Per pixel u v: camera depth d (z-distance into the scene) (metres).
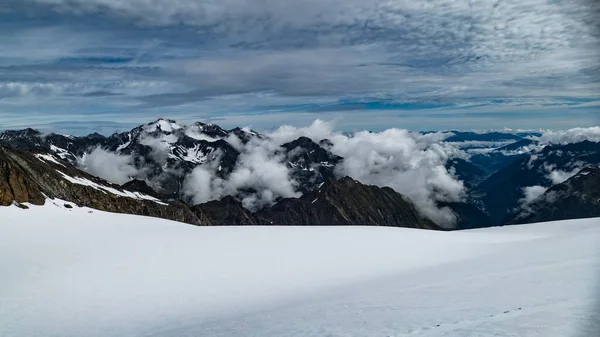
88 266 45.12
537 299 20.56
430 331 17.66
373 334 18.48
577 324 15.79
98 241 58.09
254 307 31.78
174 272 43.75
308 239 65.62
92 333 27.73
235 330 23.62
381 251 57.28
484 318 18.42
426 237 73.69
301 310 27.25
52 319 30.52
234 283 40.38
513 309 19.23
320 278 42.53
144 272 43.41
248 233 70.69
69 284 38.88
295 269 46.31
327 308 26.50
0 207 71.69
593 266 29.08
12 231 59.28
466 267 39.91
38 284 38.75
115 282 39.84
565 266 30.61
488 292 24.25
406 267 46.94
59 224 67.81
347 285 37.84
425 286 30.05
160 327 28.12
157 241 60.06
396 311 22.42
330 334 19.64
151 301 34.69
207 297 35.97
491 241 72.12
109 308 32.91
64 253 50.44
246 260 50.03
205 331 24.67
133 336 26.53
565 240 58.03
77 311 32.19
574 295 20.50
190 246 57.31
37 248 51.72
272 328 22.72
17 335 27.77
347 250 57.56
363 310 24.06
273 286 39.53
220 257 51.12
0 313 31.72
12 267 43.78
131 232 67.19
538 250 48.44
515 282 26.39
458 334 16.67
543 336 15.05
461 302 22.42
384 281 37.31
